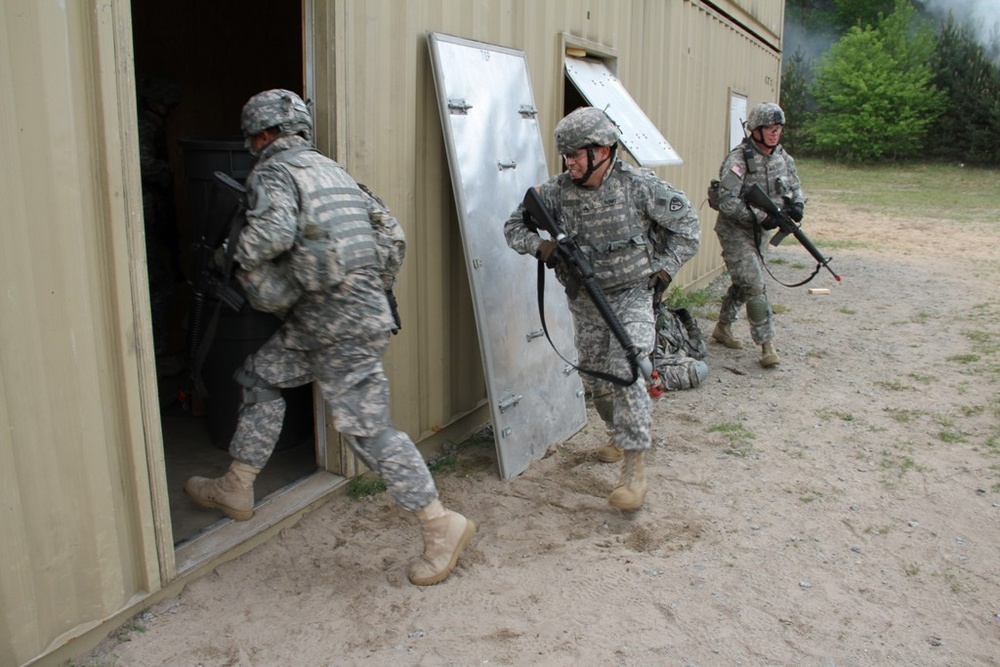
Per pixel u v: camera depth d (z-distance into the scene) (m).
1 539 2.44
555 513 3.92
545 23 5.26
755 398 5.59
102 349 2.68
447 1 4.25
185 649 2.83
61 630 2.67
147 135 4.69
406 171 4.06
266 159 3.02
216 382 4.13
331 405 3.10
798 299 8.77
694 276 9.27
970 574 3.44
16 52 2.32
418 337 4.29
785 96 29.59
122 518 2.83
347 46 3.53
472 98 4.34
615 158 3.78
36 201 2.42
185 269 5.37
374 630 2.96
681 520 3.84
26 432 2.48
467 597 3.19
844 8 34.94
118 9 2.55
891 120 27.03
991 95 26.02
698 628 3.03
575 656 2.85
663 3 7.40
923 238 13.52
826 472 4.40
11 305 2.39
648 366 3.66
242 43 5.75
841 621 3.10
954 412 5.33
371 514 3.79
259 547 3.45
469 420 4.90
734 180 5.81
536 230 3.96
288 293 2.96
